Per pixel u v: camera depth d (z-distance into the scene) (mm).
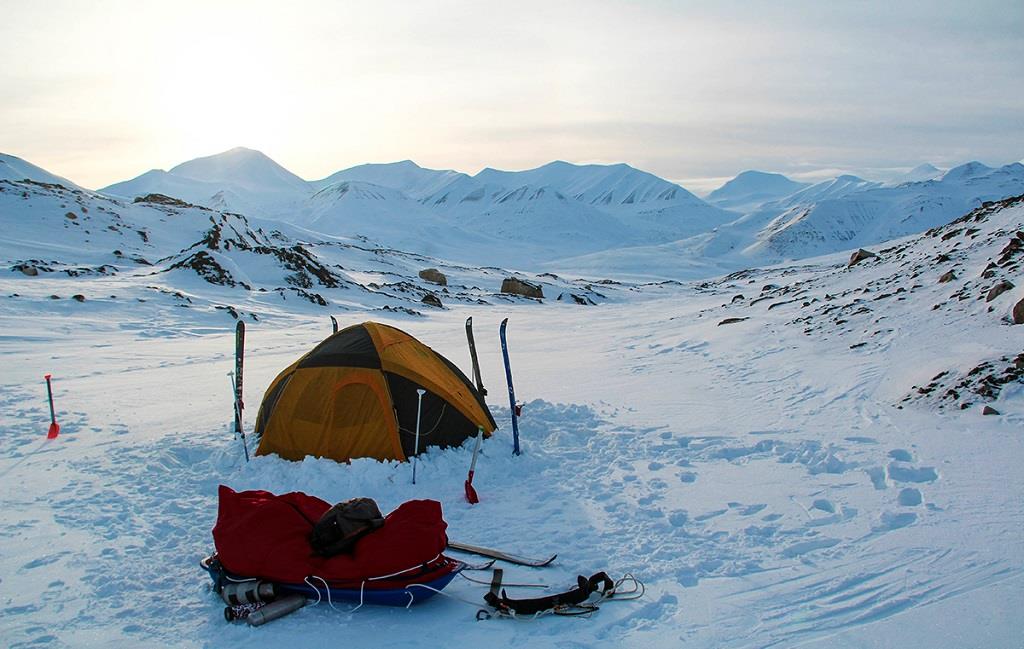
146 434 9812
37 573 5582
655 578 5375
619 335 24844
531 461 8383
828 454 7973
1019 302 11805
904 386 10320
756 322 20297
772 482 7359
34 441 9484
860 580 5117
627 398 12188
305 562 5082
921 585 4969
